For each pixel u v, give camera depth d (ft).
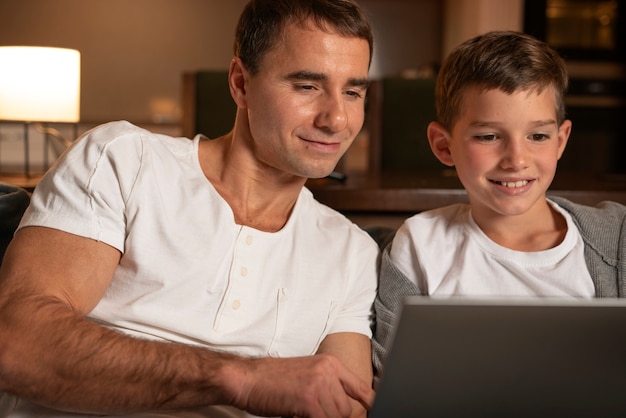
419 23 17.39
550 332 2.26
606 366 2.34
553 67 3.93
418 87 9.86
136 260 3.55
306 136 3.65
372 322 4.18
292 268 3.82
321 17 3.59
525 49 3.92
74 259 3.40
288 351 3.79
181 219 3.65
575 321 2.24
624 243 3.96
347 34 3.63
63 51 7.94
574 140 14.87
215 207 3.72
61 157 3.67
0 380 3.07
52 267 3.36
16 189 4.43
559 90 4.03
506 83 3.83
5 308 3.18
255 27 3.72
